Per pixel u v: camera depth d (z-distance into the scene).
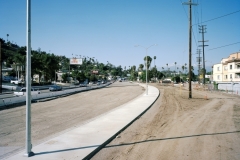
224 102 26.31
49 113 18.33
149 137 10.16
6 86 52.62
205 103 25.23
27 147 7.37
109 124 12.66
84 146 8.41
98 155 7.77
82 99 31.30
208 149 8.31
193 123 13.52
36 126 13.08
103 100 29.81
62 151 7.83
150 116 16.33
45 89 54.31
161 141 9.45
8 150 8.46
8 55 105.94
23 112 18.84
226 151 8.08
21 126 13.13
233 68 63.19
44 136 10.70
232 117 15.74
